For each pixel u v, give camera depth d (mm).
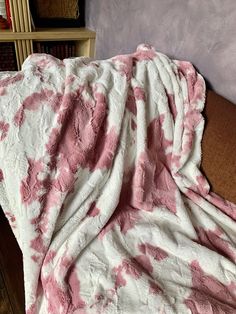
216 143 484
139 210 461
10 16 784
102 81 457
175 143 495
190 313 330
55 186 395
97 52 916
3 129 397
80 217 410
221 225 462
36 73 443
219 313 334
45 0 837
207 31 514
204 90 520
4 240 660
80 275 366
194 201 479
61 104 420
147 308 333
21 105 406
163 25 614
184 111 505
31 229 382
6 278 588
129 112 467
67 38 861
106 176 431
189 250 398
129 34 736
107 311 329
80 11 920
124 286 356
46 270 382
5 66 849
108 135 439
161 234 415
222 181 479
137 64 515
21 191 382
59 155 406
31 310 383
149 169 465
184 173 497
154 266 385
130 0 698
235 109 481
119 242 404
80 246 385
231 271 385
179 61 553
